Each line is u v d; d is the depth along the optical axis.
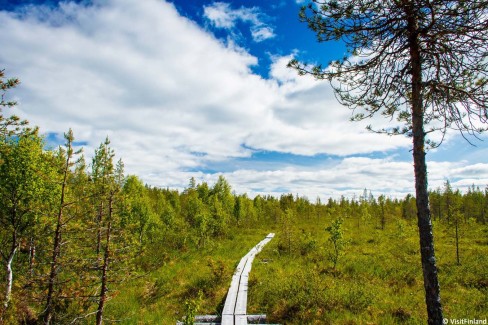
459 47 5.89
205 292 17.20
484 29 5.32
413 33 6.08
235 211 55.25
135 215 29.28
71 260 10.98
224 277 19.19
